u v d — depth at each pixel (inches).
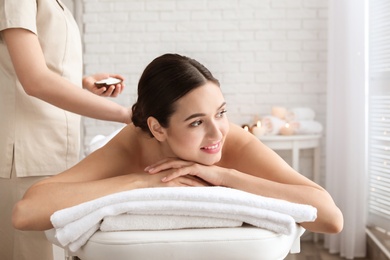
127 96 155.3
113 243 40.2
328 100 136.5
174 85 45.8
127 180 47.3
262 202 42.1
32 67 58.4
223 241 40.5
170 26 154.0
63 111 65.5
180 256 40.4
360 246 130.2
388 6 119.4
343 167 132.0
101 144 73.7
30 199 46.0
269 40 153.3
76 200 45.5
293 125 142.1
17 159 62.2
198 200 41.5
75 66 67.2
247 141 54.2
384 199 122.3
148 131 50.4
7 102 62.7
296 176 50.6
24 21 58.5
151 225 41.5
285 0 152.6
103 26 154.2
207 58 154.3
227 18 153.3
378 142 125.6
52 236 45.8
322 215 46.8
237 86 154.3
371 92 129.0
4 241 63.7
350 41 127.2
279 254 42.6
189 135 46.4
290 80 153.8
